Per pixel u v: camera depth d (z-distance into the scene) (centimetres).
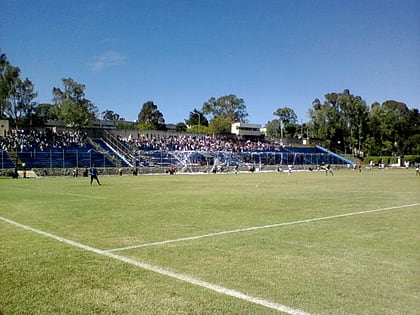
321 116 11475
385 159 10500
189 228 1205
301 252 888
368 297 603
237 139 9869
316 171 7812
